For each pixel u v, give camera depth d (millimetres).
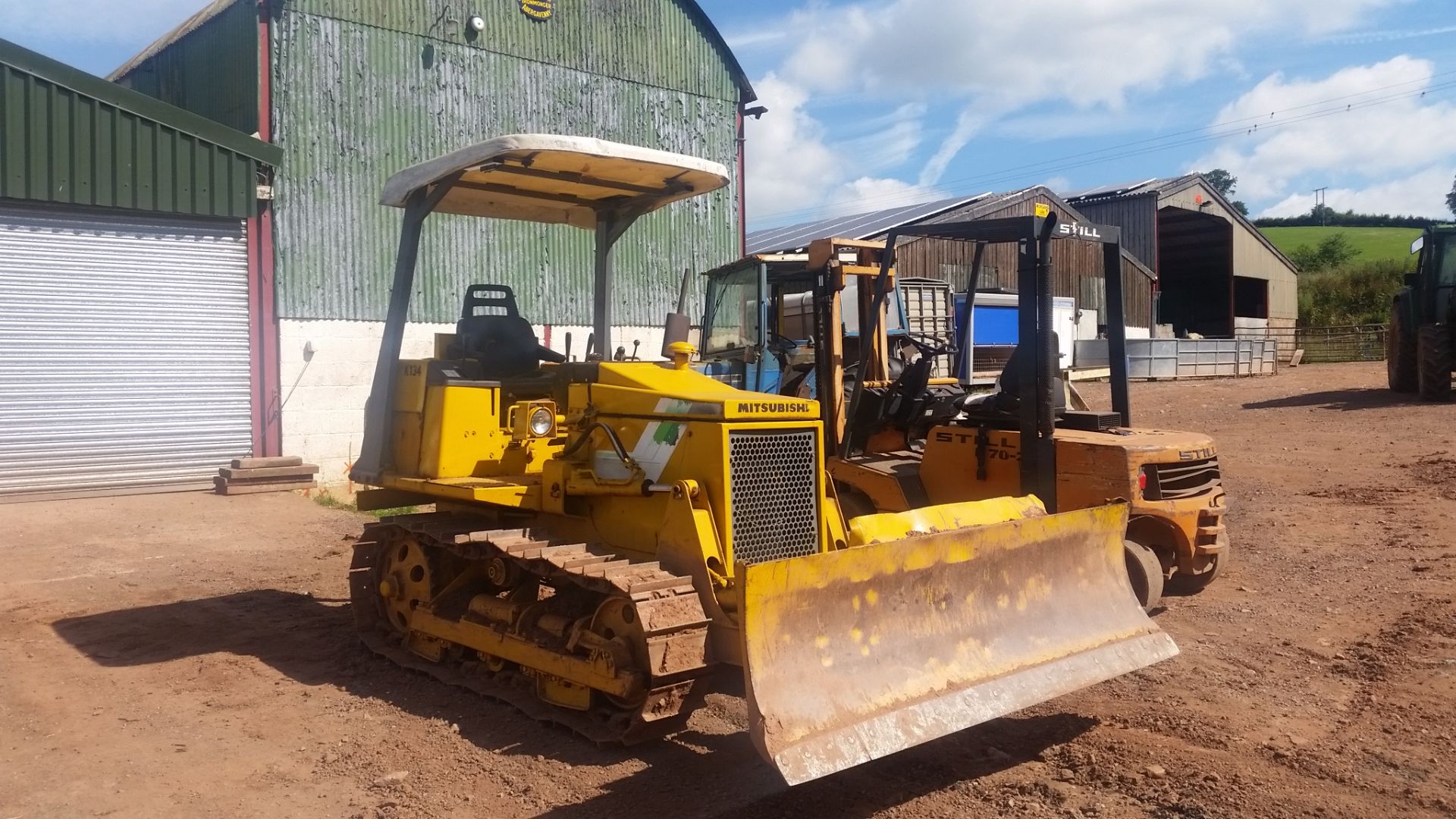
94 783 4617
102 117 12289
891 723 4227
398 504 6723
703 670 4832
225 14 14680
